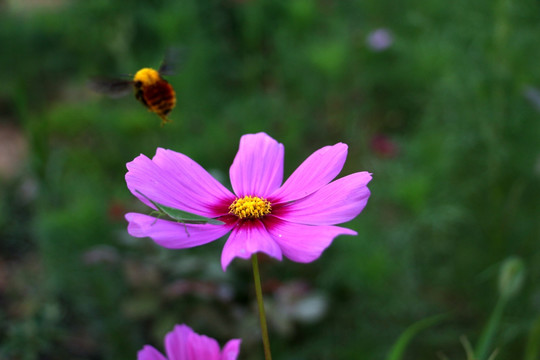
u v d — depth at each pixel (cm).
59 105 98
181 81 83
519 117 60
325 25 100
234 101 91
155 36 93
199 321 55
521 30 60
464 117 63
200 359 31
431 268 62
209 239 32
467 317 60
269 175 36
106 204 64
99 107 90
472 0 63
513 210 61
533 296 56
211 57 91
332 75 83
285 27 93
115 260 55
